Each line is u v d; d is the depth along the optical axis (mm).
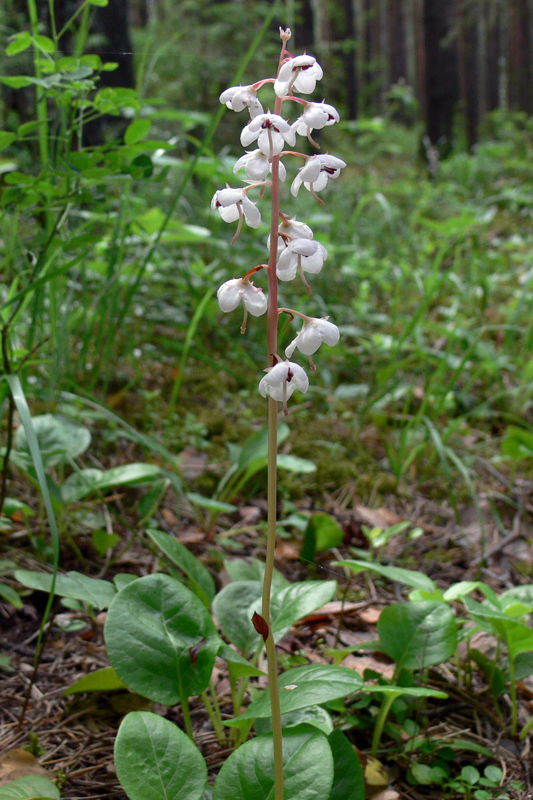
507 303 922
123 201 533
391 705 318
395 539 509
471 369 758
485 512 547
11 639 359
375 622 399
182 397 655
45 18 697
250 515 509
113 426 546
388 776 300
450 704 343
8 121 769
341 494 558
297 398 694
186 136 582
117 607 279
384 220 1132
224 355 732
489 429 683
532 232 1220
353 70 2992
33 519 440
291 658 356
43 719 316
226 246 748
